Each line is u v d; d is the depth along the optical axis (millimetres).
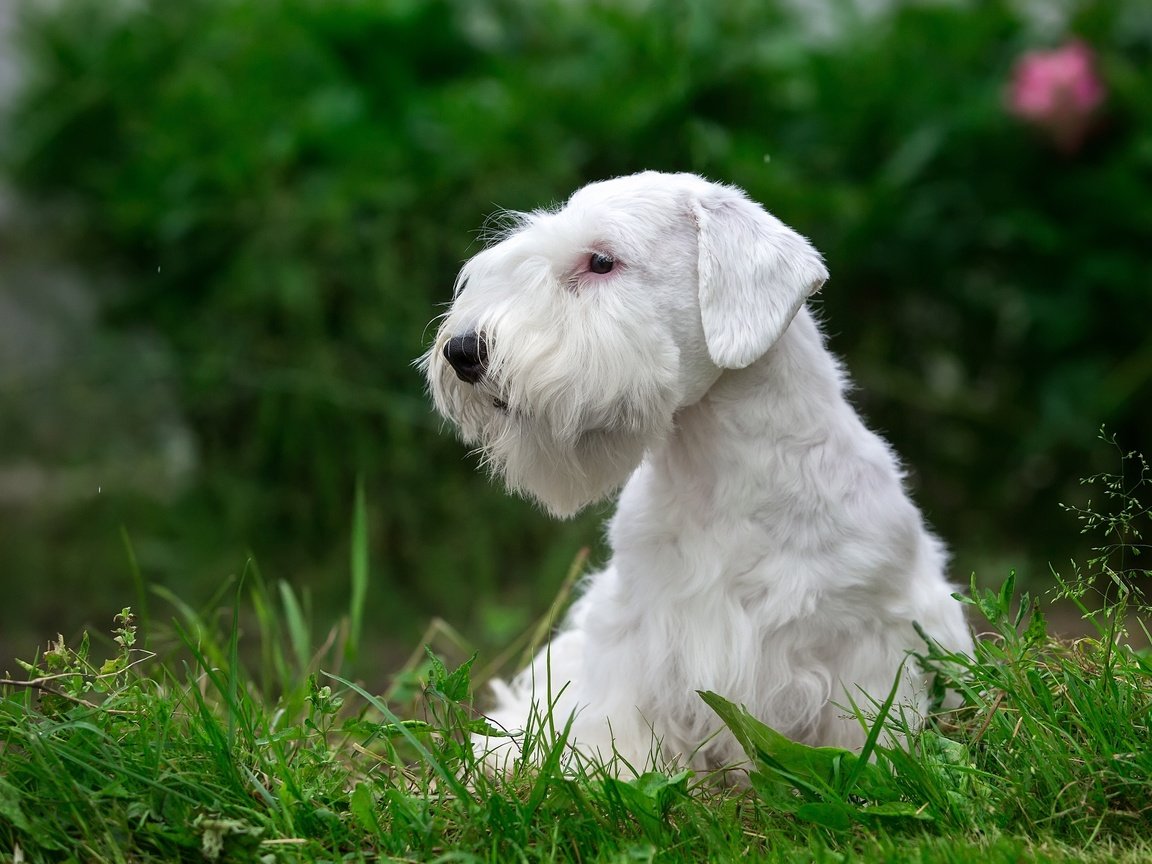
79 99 10492
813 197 9258
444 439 9484
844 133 9688
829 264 9461
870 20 10188
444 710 4867
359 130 9828
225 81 10328
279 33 10328
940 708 4941
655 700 4902
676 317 4770
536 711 4676
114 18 11102
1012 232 9188
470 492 9500
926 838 3924
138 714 4371
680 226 4824
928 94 9531
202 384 9680
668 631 4797
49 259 10922
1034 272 9406
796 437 4715
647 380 4629
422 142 9734
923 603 4879
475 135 9531
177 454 10539
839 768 4289
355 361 9547
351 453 9516
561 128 9609
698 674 4723
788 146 9711
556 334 4621
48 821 3893
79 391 10742
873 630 4719
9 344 11367
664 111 9422
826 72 9648
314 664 6172
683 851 3996
